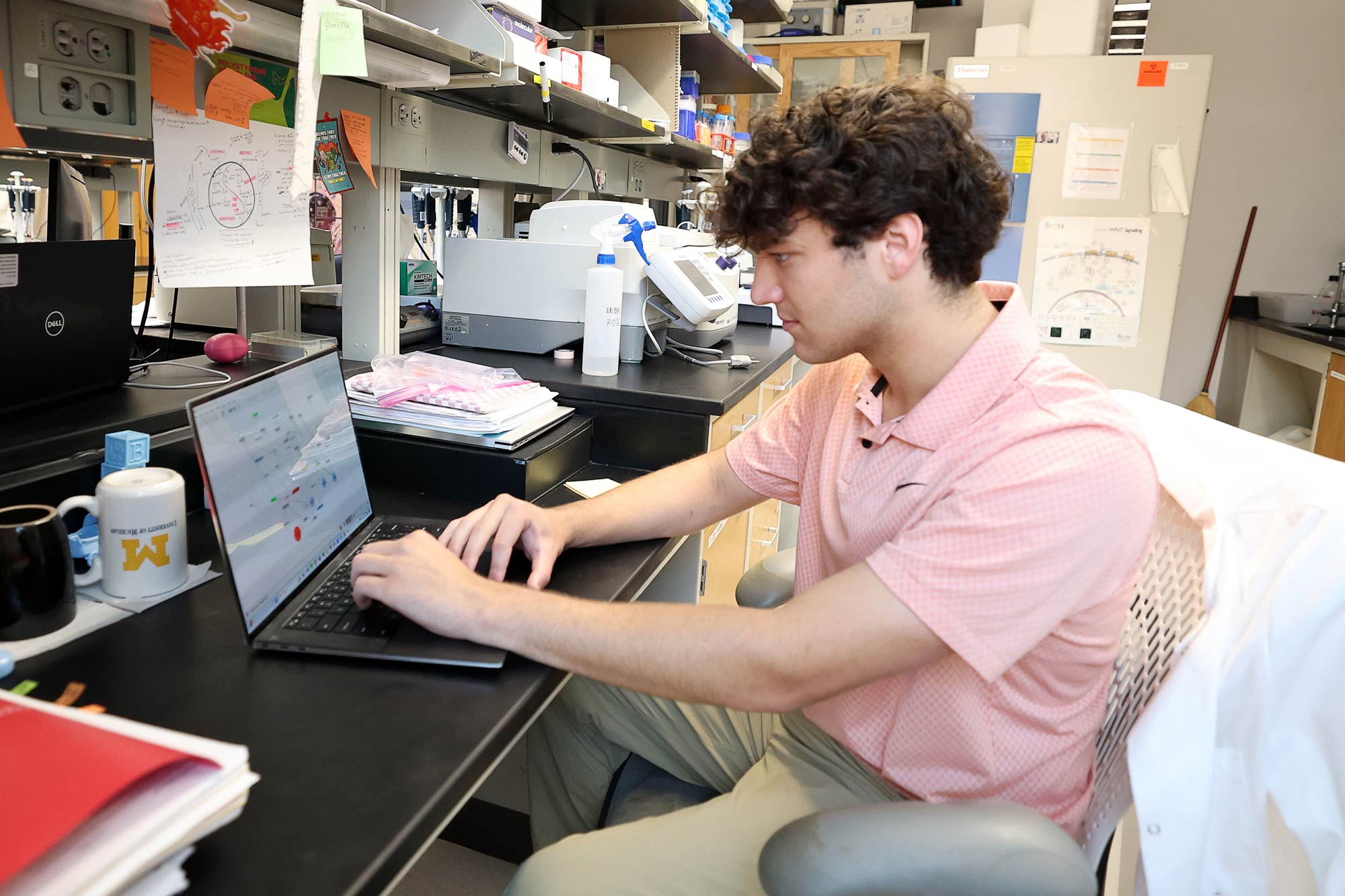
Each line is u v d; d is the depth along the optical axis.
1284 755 0.86
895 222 0.89
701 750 1.24
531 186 2.67
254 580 0.91
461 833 1.78
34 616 0.89
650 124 2.37
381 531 1.23
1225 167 4.85
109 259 1.21
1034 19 4.23
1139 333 4.13
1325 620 0.82
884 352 0.99
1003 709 0.96
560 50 1.95
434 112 1.88
